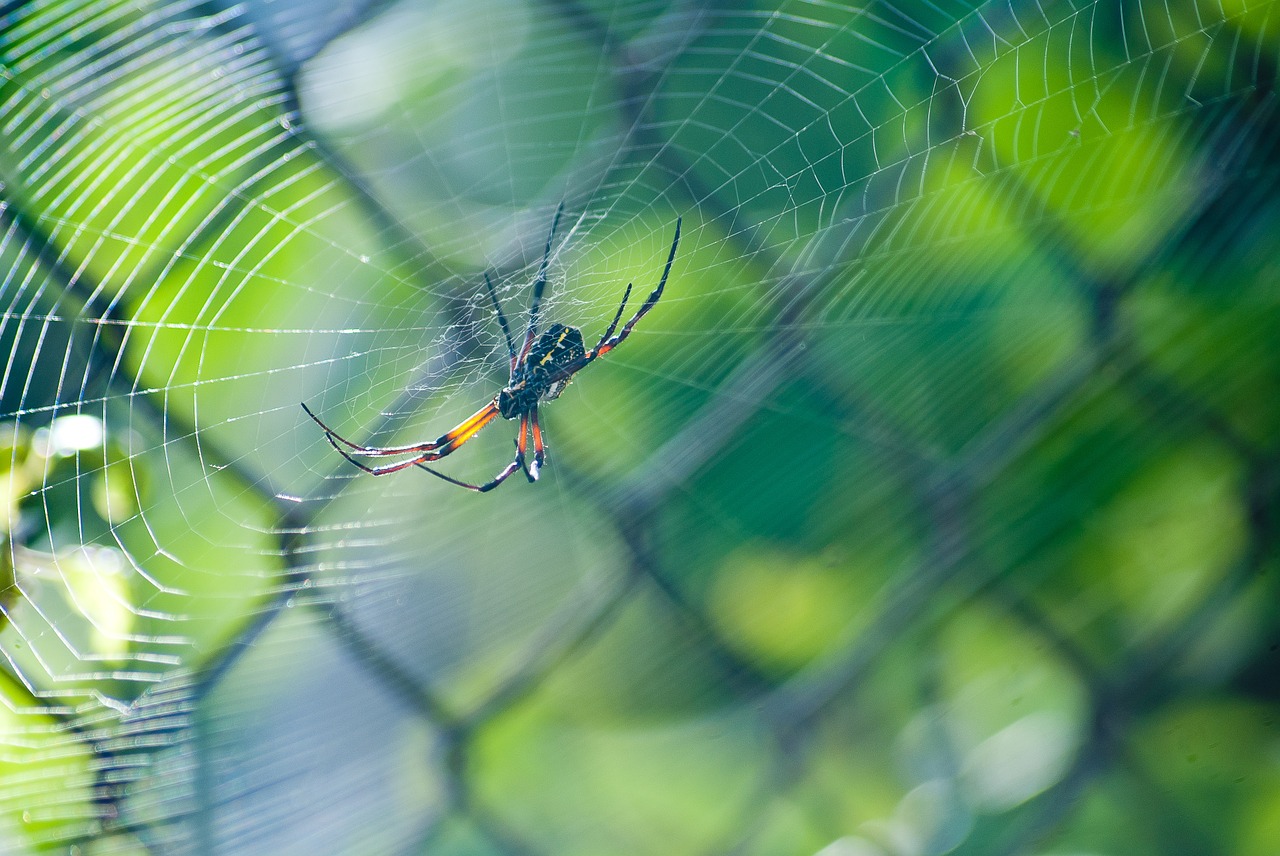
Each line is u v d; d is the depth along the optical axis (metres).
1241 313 0.83
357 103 0.81
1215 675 0.83
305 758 0.82
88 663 0.78
